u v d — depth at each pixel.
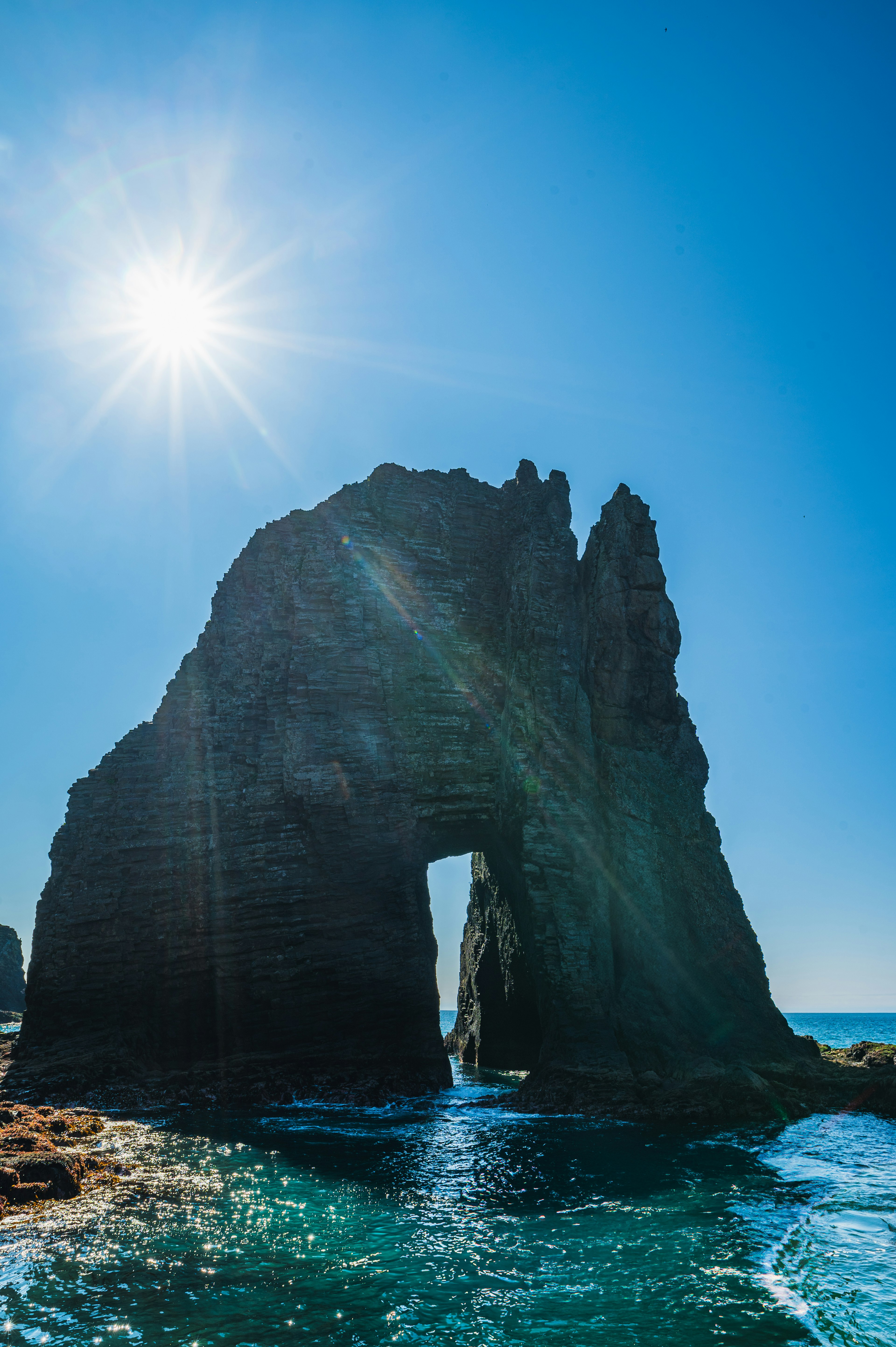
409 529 49.09
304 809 41.28
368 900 40.91
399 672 45.81
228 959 39.41
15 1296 13.98
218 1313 13.38
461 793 44.69
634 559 48.44
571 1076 35.59
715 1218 18.64
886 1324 13.21
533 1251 16.41
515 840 43.16
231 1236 17.05
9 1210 18.45
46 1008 39.03
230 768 43.00
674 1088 34.00
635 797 43.25
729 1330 12.96
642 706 46.72
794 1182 21.98
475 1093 38.97
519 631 46.78
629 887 41.12
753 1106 32.31
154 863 41.41
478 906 58.94
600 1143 27.16
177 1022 38.88
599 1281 14.91
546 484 52.19
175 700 44.94
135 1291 14.23
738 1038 37.78
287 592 46.06
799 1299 14.12
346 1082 37.09
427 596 48.09
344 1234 17.27
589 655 47.06
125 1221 17.91
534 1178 22.22
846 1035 140.88
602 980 39.28
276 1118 31.83
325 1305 13.74
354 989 39.34
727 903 41.84
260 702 44.25
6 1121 25.81
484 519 51.59
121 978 39.47
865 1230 17.84
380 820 41.94
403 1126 30.31
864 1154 25.66
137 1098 33.91
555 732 43.88
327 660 44.06
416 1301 13.95
